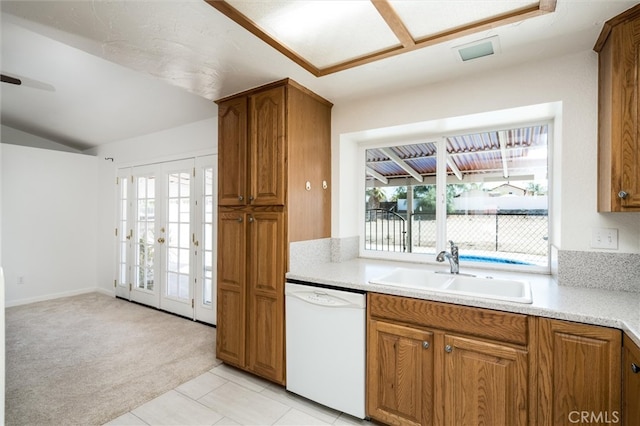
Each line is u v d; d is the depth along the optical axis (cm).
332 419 190
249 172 235
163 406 203
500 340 146
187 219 378
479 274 213
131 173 452
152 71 203
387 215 280
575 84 175
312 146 241
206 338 314
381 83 220
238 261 241
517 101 190
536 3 138
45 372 246
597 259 171
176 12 142
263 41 167
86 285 498
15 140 474
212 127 354
